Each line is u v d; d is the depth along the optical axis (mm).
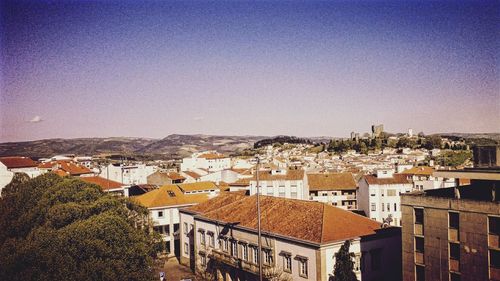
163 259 59094
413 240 41344
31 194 62750
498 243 34281
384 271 49969
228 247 60469
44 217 51562
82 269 37344
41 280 35469
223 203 69875
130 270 41250
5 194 82438
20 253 37500
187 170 170500
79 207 49219
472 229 36125
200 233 67688
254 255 55156
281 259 50750
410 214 41562
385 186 103312
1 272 36281
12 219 59250
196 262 67875
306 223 50500
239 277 57000
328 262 45812
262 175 110500
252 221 57062
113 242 42281
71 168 134250
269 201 61406
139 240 45188
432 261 39500
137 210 59031
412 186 103938
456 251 37656
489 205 34781
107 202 51875
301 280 47750
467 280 36594
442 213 38594
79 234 40562
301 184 106812
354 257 46688
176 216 82812
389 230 50750
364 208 107312
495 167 40812
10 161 117562
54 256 37438
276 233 51000
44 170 124688
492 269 34844
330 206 53281
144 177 171500
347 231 48531
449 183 97188
